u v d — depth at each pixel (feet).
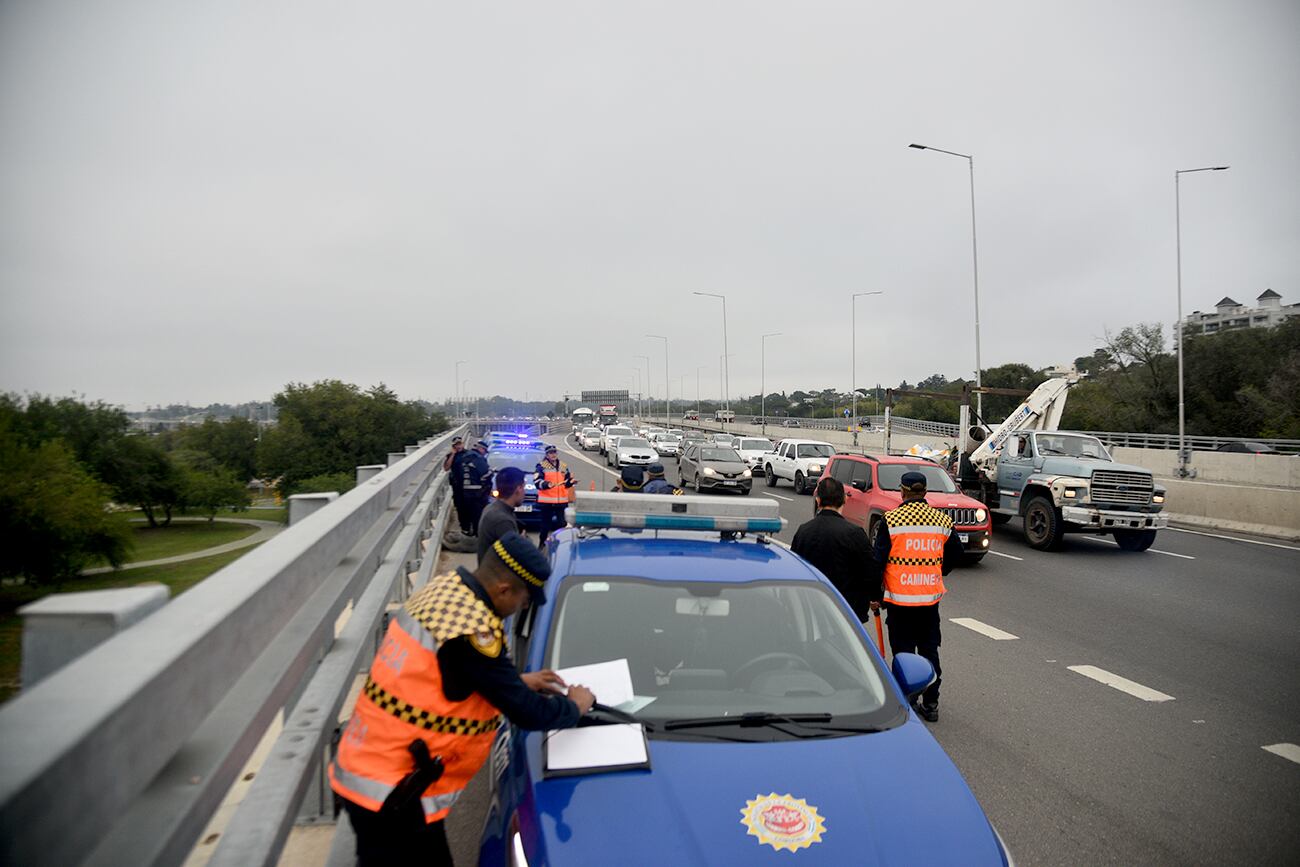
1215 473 107.45
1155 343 166.30
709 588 12.39
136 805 5.47
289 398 277.85
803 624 12.19
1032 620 33.19
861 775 9.59
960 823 9.02
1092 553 52.24
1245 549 54.49
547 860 8.09
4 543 144.66
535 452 56.03
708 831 8.49
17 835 3.59
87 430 217.56
